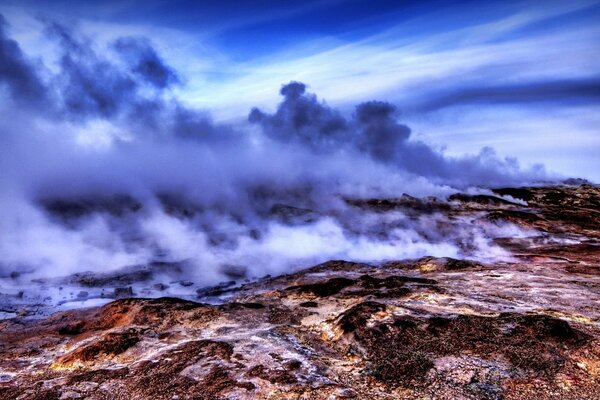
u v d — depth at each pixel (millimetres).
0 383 11562
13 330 16359
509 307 15281
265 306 17562
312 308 17109
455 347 11633
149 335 14227
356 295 18188
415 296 17375
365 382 10281
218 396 9797
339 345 12695
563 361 10562
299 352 12172
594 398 8977
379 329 12898
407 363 10922
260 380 10406
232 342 12984
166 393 10102
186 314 16141
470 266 23859
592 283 18969
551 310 14695
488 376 10078
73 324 16500
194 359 11789
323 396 9578
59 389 10766
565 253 28672
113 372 11531
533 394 9242
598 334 12195
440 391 9547
